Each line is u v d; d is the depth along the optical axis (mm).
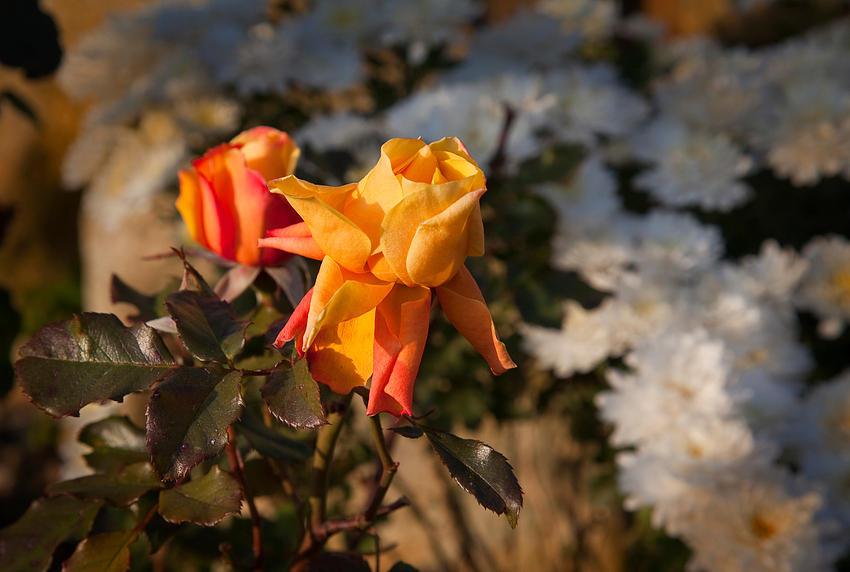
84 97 1069
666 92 1124
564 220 887
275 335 382
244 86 958
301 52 1014
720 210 1125
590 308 838
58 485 393
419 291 355
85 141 1104
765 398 846
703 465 717
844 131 1015
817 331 1207
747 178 1173
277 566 612
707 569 718
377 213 348
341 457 993
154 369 373
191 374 361
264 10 1070
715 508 726
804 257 1029
